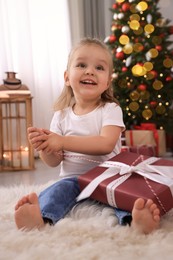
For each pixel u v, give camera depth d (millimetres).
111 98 1333
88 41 1296
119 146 1293
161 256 748
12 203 1284
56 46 3131
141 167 1027
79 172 1239
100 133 1214
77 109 1298
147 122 2949
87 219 999
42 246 801
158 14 3000
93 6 3398
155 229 904
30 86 3012
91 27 3402
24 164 2584
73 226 923
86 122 1242
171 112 2988
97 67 1247
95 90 1237
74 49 1296
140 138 2814
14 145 2861
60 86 3148
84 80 1234
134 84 2898
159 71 2945
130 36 2947
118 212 1005
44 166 2568
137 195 938
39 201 1051
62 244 821
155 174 1006
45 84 3096
